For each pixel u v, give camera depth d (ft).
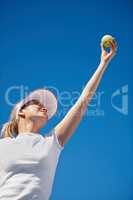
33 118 12.42
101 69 12.35
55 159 11.75
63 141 11.83
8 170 11.43
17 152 11.55
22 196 11.01
